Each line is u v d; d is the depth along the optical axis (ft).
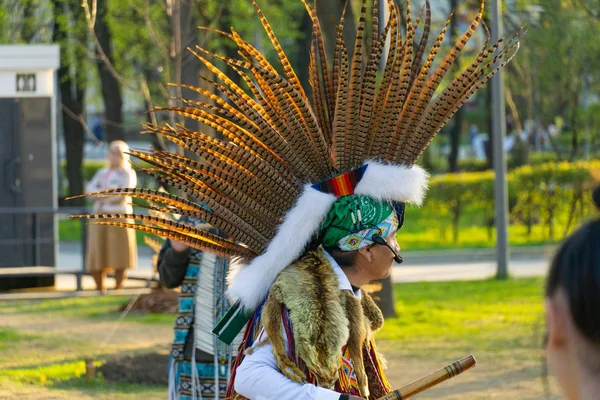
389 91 17.03
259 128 16.84
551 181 108.68
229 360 25.18
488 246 115.34
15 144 73.92
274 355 15.60
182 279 26.22
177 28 53.88
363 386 16.24
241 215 16.98
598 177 9.85
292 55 118.42
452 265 100.58
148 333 54.65
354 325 16.24
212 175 16.85
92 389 41.47
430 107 17.08
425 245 118.42
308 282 15.96
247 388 15.81
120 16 107.04
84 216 16.83
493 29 78.33
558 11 113.50
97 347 50.24
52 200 74.69
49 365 46.03
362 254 16.74
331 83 17.94
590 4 100.37
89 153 232.53
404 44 17.13
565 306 8.68
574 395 8.86
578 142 129.18
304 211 16.37
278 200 16.92
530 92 120.06
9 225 73.72
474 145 226.17
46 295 69.67
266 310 15.87
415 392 15.78
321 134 17.01
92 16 58.59
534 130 152.05
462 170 181.78
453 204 119.24
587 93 128.67
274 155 16.96
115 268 68.23
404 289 78.33
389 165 16.63
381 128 17.04
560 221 108.06
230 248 17.19
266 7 109.29
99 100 161.89
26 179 73.97
